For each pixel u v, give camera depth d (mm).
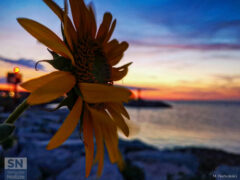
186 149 21172
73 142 8508
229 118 78125
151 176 8047
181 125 47875
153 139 26672
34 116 14117
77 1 1103
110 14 1240
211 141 29812
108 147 1032
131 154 12680
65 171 6008
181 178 7539
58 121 12039
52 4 951
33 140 8391
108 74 1203
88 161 957
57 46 859
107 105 1146
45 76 850
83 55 1113
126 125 1148
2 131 739
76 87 970
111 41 1306
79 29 1136
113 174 5906
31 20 852
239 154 19859
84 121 1004
